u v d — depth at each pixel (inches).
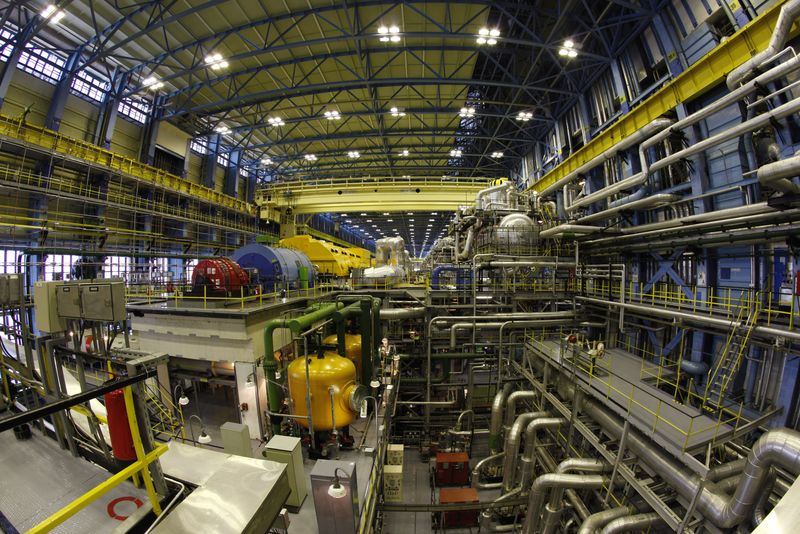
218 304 412.5
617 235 553.6
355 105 1010.1
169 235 974.4
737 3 418.9
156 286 738.8
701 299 450.9
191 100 956.6
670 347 468.8
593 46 743.7
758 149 370.0
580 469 369.4
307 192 1155.9
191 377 409.7
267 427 387.5
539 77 922.1
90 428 189.0
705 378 422.6
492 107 1096.2
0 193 601.9
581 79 804.0
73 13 627.5
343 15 670.5
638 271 570.6
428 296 624.1
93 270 751.1
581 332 526.3
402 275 839.1
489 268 625.6
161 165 999.0
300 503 258.5
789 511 83.0
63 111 735.1
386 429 403.2
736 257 405.4
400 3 605.3
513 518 484.1
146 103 937.5
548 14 637.9
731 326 338.3
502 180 795.4
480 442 638.5
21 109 677.3
